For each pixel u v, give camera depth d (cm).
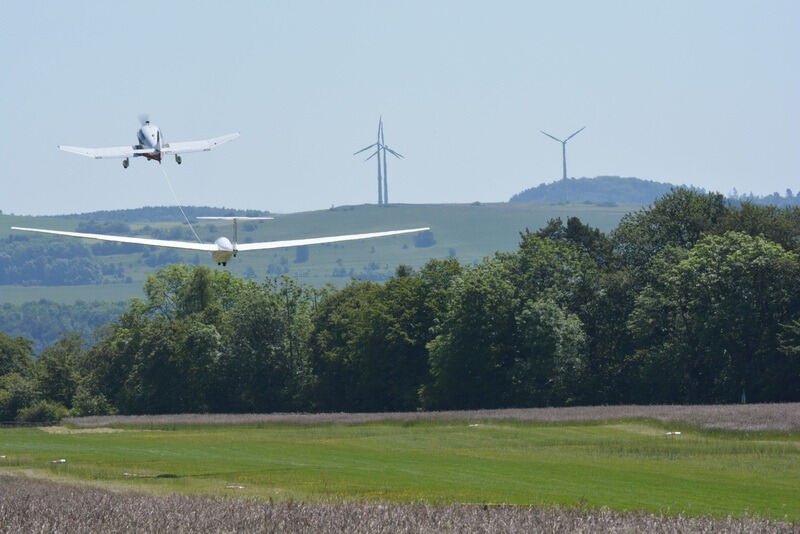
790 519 15962
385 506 14625
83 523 13312
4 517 13888
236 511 14075
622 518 13575
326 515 13638
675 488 19750
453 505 15075
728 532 12825
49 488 19288
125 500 16038
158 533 12738
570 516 13775
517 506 15350
